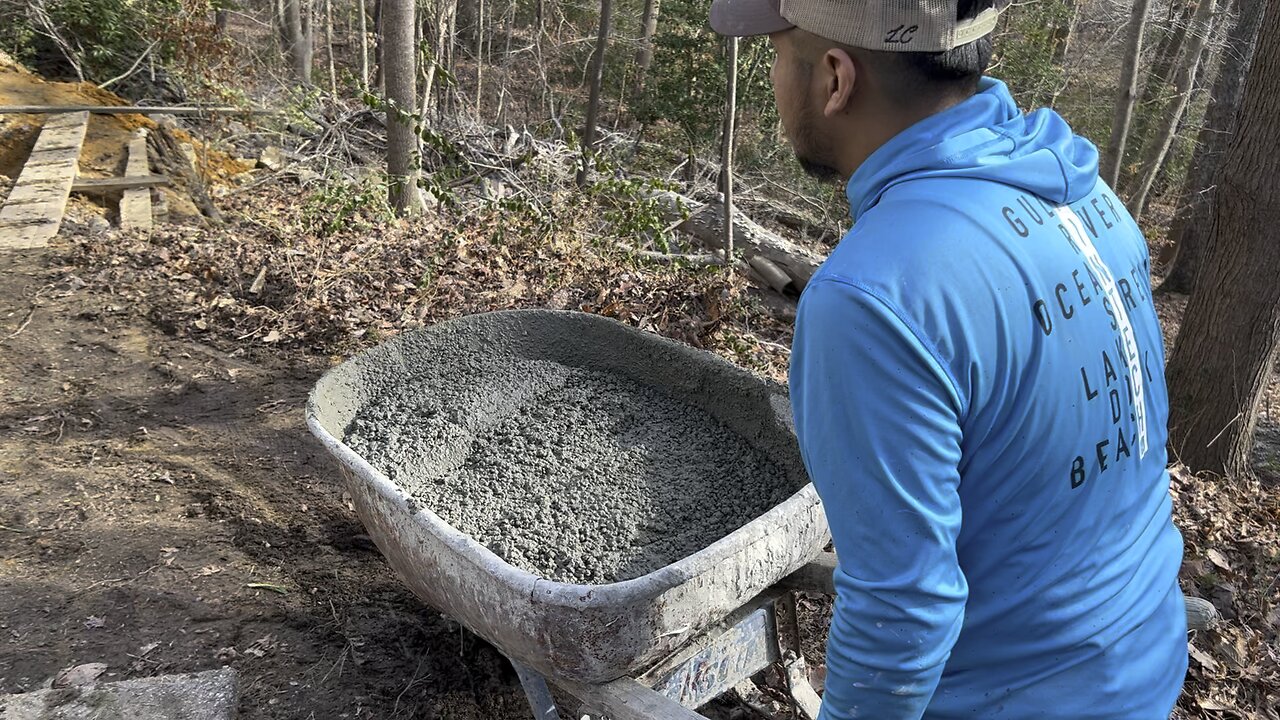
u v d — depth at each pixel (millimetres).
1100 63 17781
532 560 2092
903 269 941
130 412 3975
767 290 8125
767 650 2123
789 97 1126
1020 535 1043
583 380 2941
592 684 1774
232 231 6391
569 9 19500
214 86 9703
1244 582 3494
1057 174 1073
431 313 4945
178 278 5414
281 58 15234
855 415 945
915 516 940
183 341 4699
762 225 10758
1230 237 5016
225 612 2740
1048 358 995
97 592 2789
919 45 987
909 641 963
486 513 2293
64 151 7656
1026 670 1092
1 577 2822
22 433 3740
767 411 2561
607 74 18281
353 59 20641
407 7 7238
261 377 4363
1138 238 1227
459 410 2734
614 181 6164
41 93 9039
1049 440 1015
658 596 1668
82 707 2229
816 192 12188
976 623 1085
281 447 3738
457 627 2717
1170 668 1195
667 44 13969
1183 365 5363
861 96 1061
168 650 2574
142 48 10898
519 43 20297
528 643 1754
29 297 5078
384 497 1986
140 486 3389
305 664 2557
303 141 10383
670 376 2846
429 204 8141
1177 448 5387
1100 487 1083
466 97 15672
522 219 5809
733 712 2545
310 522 3227
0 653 2516
